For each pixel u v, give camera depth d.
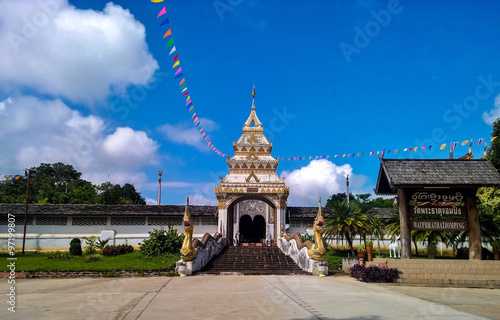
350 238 29.17
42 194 45.78
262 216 40.53
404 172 19.28
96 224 33.91
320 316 9.50
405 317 9.48
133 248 30.92
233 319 9.17
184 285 16.02
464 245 31.98
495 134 27.73
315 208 36.12
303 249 23.25
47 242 32.78
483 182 18.53
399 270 18.14
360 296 12.97
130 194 63.00
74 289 15.14
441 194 19.39
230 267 23.72
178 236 27.17
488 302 12.28
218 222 31.62
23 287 15.93
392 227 28.61
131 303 11.56
